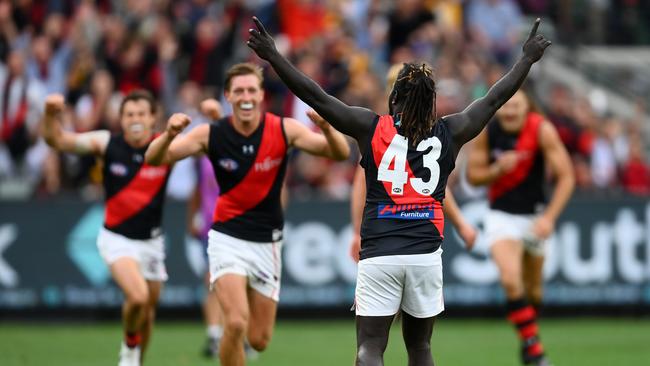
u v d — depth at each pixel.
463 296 48.16
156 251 31.33
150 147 25.11
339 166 51.84
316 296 47.97
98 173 51.97
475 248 48.16
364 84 55.84
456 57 60.16
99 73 54.22
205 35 59.75
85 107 54.72
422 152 21.59
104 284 47.91
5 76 56.38
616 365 34.66
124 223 30.80
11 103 55.50
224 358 25.80
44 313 48.03
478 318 49.12
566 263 48.44
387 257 21.36
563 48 71.12
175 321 48.41
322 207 48.16
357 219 27.38
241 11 61.44
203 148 26.69
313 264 48.06
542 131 34.28
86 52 57.59
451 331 45.12
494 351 38.44
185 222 47.72
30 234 48.03
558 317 49.19
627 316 49.00
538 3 72.31
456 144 22.02
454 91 53.94
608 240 48.47
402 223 21.50
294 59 56.84
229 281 26.14
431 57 60.16
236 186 26.61
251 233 26.69
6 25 60.88
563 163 34.25
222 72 59.59
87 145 31.11
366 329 21.64
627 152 59.16
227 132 26.61
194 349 39.47
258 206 26.72
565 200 34.28
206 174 37.16
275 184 26.84
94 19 60.66
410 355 22.38
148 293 30.55
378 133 21.69
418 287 21.61
